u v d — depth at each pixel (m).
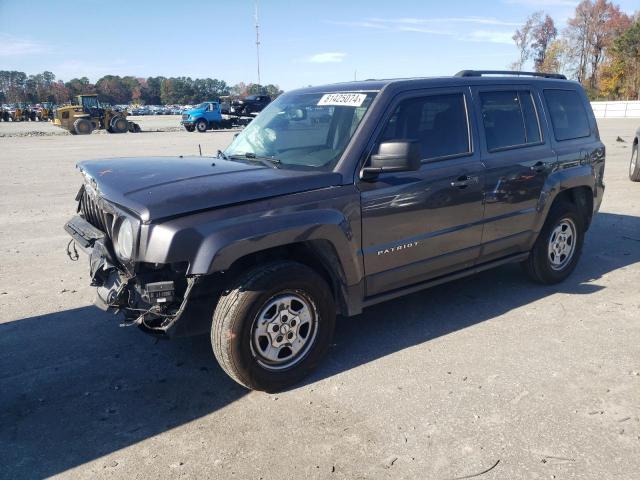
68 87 150.25
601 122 37.94
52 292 5.49
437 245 4.36
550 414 3.31
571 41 81.19
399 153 3.59
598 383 3.66
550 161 5.18
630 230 7.87
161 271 3.36
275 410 3.40
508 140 4.89
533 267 5.43
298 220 3.46
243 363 3.39
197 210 3.21
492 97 4.82
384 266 4.07
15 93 135.62
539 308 4.98
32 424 3.28
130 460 2.95
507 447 3.01
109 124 36.25
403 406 3.42
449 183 4.32
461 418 3.28
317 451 3.00
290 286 3.51
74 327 4.66
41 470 2.88
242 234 3.23
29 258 6.66
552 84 5.48
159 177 3.60
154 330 3.45
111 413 3.39
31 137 30.97
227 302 3.35
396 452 2.98
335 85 4.62
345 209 3.72
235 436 3.14
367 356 4.11
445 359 4.03
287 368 3.62
